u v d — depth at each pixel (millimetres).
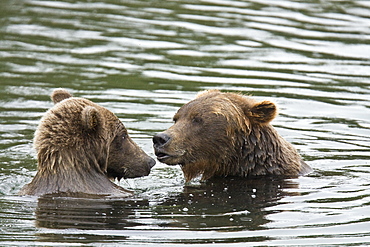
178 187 13500
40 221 11203
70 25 25703
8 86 20047
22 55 22797
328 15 26422
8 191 12844
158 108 18375
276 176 13938
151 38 24266
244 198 12578
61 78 20766
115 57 22688
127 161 13492
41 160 12516
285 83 20312
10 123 17250
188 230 10883
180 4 27891
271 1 28031
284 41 23906
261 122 13930
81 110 12719
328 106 18578
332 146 15820
